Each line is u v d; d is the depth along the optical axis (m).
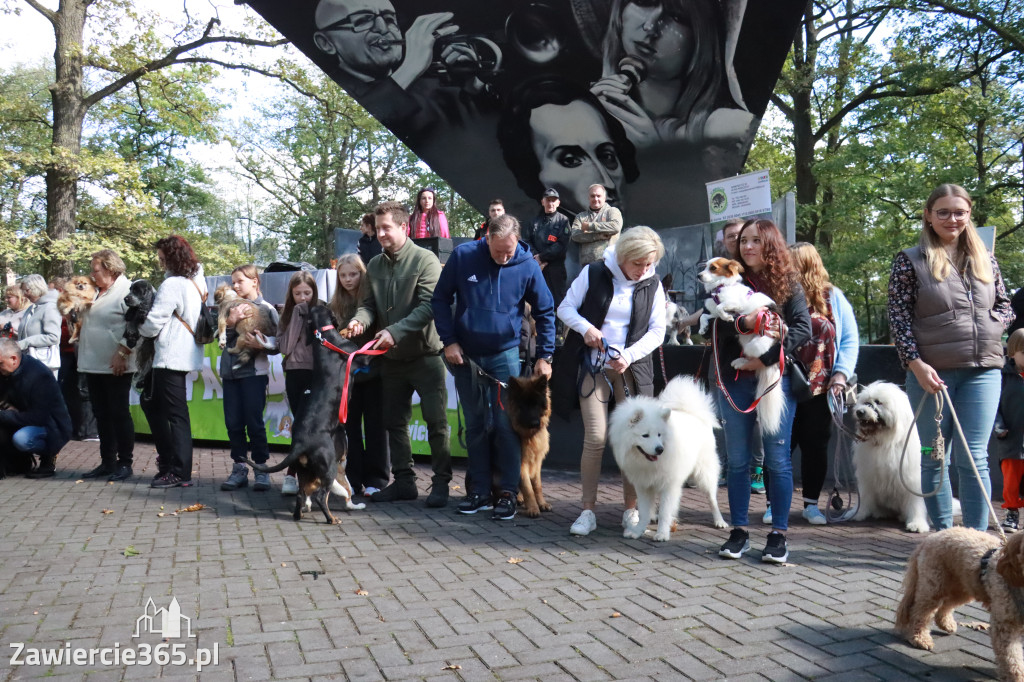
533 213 12.13
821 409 4.74
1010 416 4.56
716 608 3.21
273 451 8.15
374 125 19.97
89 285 6.34
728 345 3.94
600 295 4.59
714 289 3.95
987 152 19.64
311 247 31.02
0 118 18.09
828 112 19.33
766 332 3.66
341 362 5.12
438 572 3.74
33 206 21.31
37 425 6.48
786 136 19.73
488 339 4.99
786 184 20.23
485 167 12.12
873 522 4.87
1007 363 4.57
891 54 17.39
